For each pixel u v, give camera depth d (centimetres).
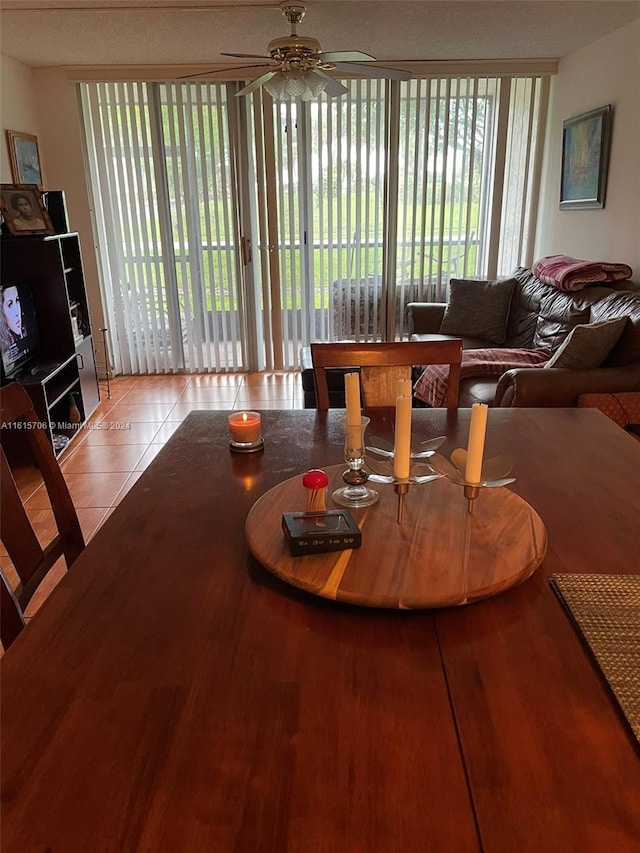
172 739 76
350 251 525
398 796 69
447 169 507
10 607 115
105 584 107
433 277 533
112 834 65
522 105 496
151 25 372
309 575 103
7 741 76
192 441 172
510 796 68
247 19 364
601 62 418
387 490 133
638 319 304
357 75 478
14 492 132
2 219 360
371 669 87
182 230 514
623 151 397
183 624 97
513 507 125
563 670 87
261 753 74
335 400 373
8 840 64
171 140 493
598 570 109
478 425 115
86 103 485
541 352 401
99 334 529
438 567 104
